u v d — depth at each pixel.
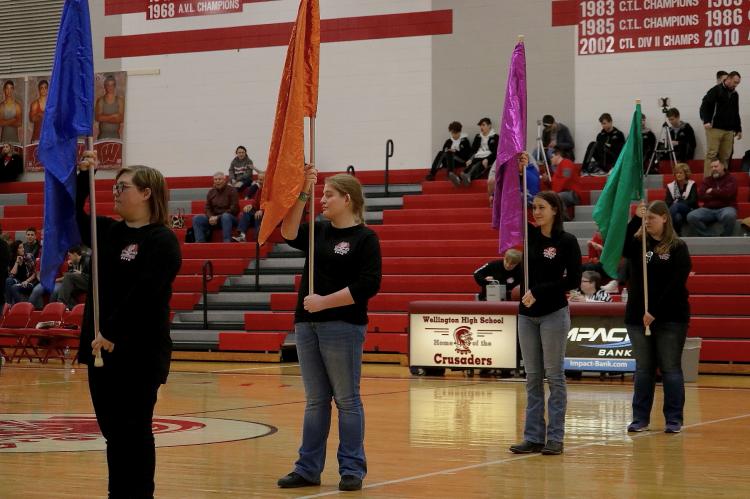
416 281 21.20
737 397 14.15
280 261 23.22
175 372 18.09
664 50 23.89
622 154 10.60
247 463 8.28
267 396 13.95
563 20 24.58
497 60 25.14
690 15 23.70
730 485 7.37
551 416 8.91
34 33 29.36
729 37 23.42
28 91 29.28
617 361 16.58
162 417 11.55
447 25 25.53
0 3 29.70
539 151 23.62
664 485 7.36
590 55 24.39
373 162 26.09
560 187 22.11
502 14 25.11
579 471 7.97
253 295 22.33
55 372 18.11
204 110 27.80
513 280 17.81
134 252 5.93
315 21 7.50
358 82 26.25
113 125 28.52
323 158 26.52
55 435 10.00
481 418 11.46
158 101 28.19
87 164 6.11
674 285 10.27
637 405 10.48
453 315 17.31
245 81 27.47
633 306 10.48
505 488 7.21
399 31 25.92
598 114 24.33
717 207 20.86
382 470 8.00
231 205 24.48
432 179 24.81
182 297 22.75
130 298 5.80
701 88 23.62
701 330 18.53
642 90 24.03
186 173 27.92
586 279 17.83
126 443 5.94
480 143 24.30
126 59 28.47
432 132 25.66
